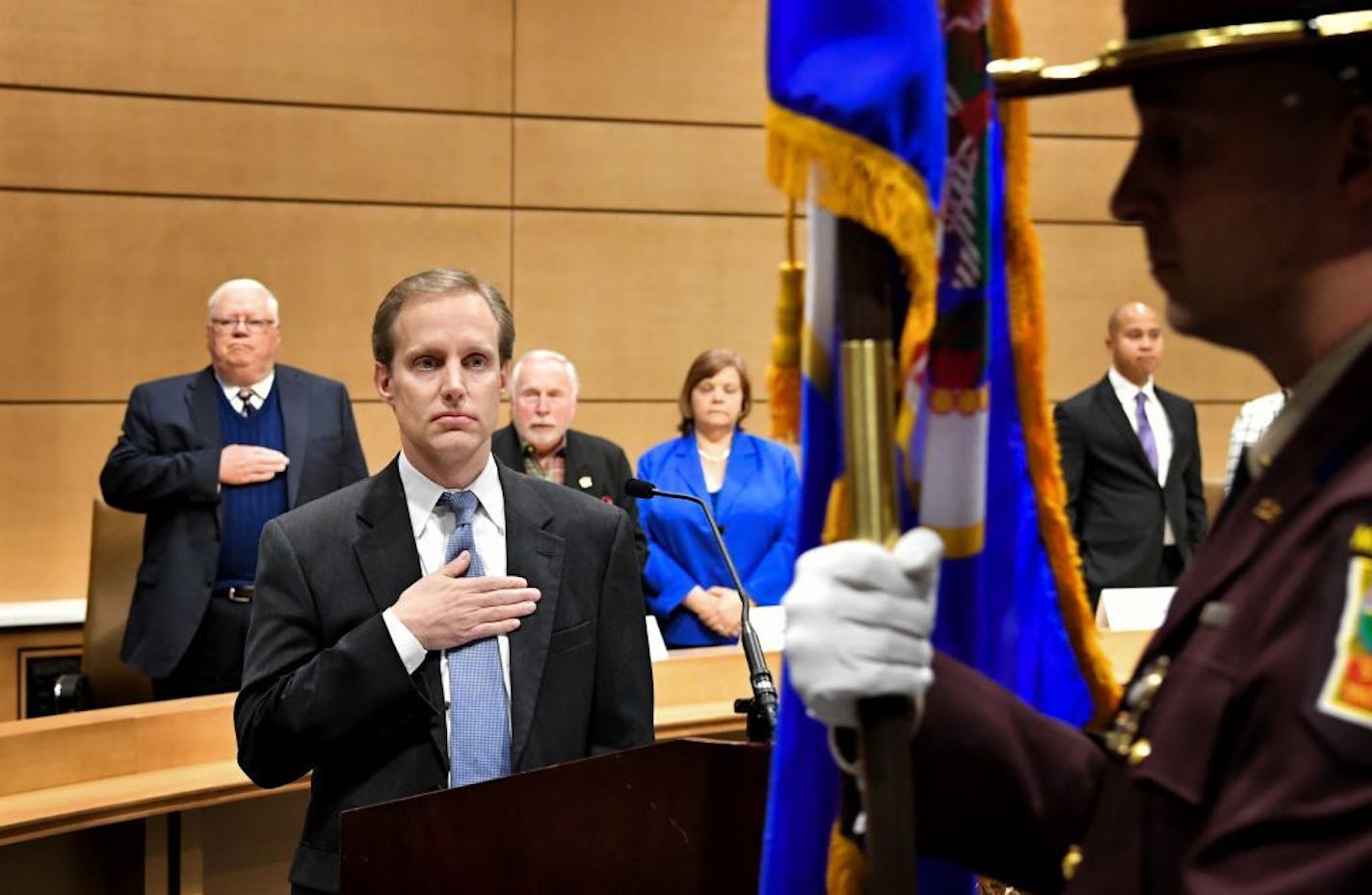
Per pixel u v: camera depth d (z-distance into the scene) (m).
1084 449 5.33
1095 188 7.23
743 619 2.31
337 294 6.34
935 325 1.21
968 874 1.30
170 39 6.15
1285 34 0.86
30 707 5.59
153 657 4.48
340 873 1.87
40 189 6.02
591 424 6.67
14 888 3.15
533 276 6.59
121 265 6.10
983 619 1.29
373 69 6.38
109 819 2.91
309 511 2.31
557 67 6.61
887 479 1.00
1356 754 0.79
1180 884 0.87
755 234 6.84
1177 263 0.94
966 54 1.22
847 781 1.05
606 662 2.28
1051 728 1.07
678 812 1.88
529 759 2.15
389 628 2.12
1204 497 5.57
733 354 4.91
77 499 6.06
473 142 6.50
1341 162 0.88
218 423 4.73
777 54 1.01
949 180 1.21
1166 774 0.89
